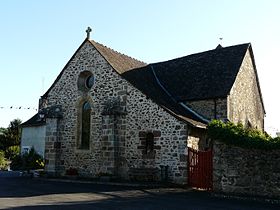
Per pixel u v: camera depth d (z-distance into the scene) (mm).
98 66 20297
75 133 20609
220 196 13539
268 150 13758
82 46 21297
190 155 16391
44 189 14469
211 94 19531
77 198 12086
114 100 19219
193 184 15984
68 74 21625
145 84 20594
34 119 31391
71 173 19922
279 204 12172
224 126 14859
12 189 14328
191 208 10555
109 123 18594
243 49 22234
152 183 16484
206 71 21953
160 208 10383
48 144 21031
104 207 10352
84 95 20625
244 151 14289
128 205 10781
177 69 23656
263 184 13680
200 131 17797
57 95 21844
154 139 17578
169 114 17203
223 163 14695
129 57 24219
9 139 49625
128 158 18328
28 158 28344
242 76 21656
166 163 17000
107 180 17422
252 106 23156
